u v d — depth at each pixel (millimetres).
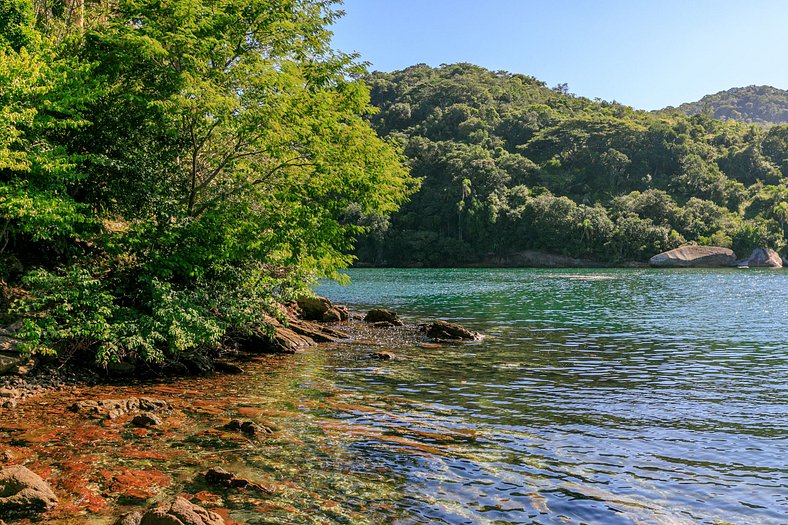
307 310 24469
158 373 13180
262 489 6512
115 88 14047
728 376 13633
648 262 118500
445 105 196375
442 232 136750
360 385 12375
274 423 9234
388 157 17438
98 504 5984
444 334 20234
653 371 14227
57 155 12328
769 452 8133
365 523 5762
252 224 15094
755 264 112062
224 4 14914
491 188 139250
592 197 150375
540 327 23750
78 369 12477
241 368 14039
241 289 15953
